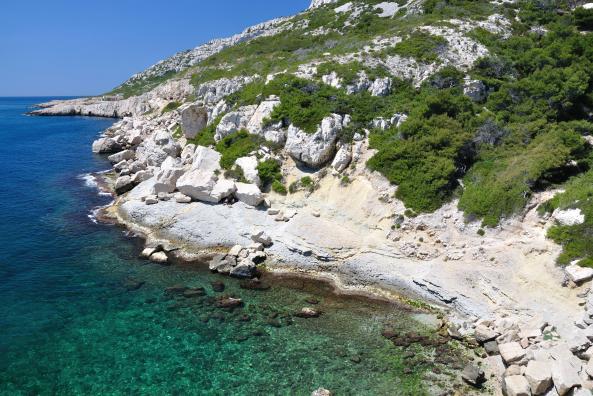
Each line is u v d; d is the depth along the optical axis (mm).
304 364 19578
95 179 48312
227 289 26156
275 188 34844
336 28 74500
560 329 20156
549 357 18438
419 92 40500
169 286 26328
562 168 28266
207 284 26672
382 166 32250
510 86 38469
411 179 30672
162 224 33781
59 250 30672
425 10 61312
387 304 24828
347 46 52656
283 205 33656
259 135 39219
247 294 25656
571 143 29078
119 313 23328
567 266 21844
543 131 33188
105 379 18344
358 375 18906
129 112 111438
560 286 21859
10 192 42875
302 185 34500
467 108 36125
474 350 20609
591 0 56781
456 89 39188
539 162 28047
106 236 33156
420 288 25281
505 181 27938
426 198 29359
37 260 29062
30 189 44094
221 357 19938
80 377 18422
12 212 37438
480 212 26984
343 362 19750
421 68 42625
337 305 24656
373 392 17938
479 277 24031
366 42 50531
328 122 35156
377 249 28281
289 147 35781
